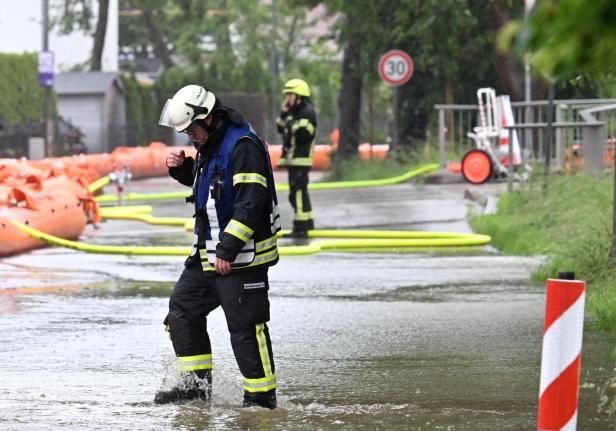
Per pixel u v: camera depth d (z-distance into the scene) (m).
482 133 46.62
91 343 16.28
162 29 154.88
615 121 36.69
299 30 148.25
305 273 25.03
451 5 56.53
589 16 4.67
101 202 48.78
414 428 11.19
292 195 32.84
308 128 32.41
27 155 90.19
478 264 26.45
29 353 15.50
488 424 11.34
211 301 12.59
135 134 114.00
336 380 13.72
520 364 14.69
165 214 42.44
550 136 32.91
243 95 121.31
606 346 15.75
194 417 11.75
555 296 9.04
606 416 11.66
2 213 29.09
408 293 21.75
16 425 11.34
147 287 22.64
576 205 29.31
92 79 114.12
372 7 61.19
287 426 11.30
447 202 40.50
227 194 12.00
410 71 53.44
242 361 12.21
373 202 41.94
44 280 23.73
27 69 94.88
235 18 147.38
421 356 15.29
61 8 130.12
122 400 12.62
